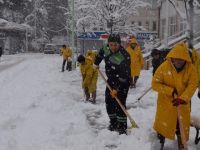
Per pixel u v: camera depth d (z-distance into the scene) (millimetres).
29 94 12812
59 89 14000
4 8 67375
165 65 5980
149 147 6582
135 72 13859
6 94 13117
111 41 7148
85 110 9961
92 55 11492
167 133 6074
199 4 20422
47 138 7215
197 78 6074
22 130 7848
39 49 75500
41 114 9328
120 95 7344
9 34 65375
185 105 6012
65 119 8789
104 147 6742
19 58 44031
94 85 10984
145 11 42781
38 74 21516
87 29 30281
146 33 30094
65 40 80625
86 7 28266
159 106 6156
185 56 5738
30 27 71312
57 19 79812
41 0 78312
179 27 27625
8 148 6691
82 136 7363
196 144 6711
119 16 27781
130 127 7762
